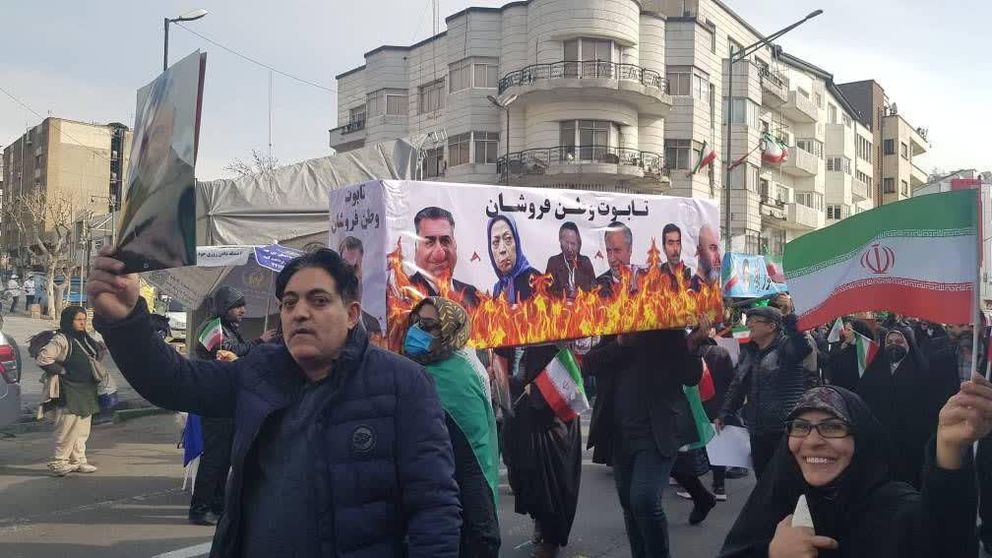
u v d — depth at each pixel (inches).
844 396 92.7
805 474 92.0
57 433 322.7
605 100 1184.2
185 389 94.9
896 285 124.6
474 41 1267.2
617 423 198.8
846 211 1904.5
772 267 583.5
